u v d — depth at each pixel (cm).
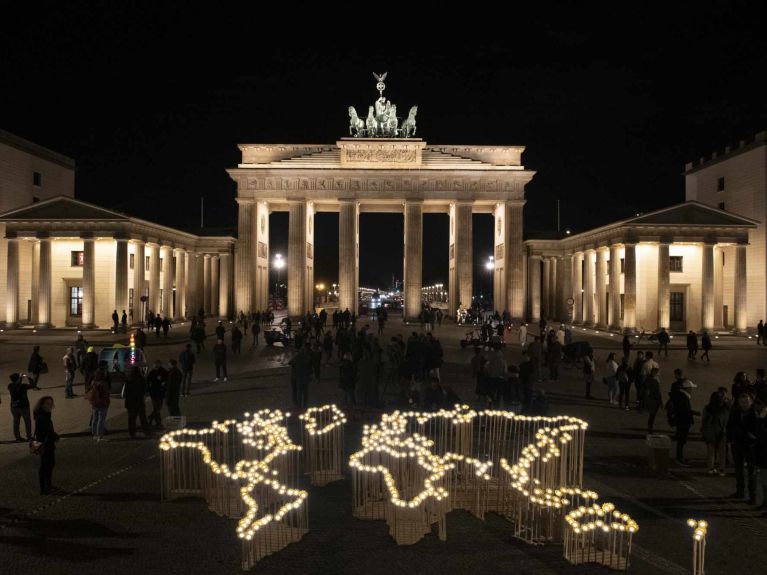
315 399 3025
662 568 1262
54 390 3438
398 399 2788
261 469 1536
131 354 3319
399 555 1310
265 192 8512
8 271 6975
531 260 9431
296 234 8500
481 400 2991
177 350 5303
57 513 1559
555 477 1658
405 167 8494
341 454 1897
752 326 7406
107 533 1429
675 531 1462
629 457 2097
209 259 9944
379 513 1523
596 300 8131
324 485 1775
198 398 3106
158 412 2520
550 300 9794
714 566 1276
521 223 8506
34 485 1786
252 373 3966
